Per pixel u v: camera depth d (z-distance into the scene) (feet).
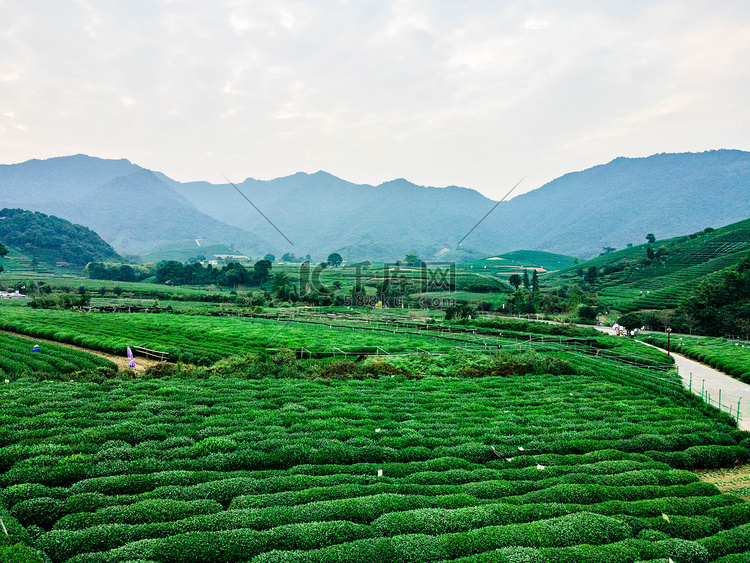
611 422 104.01
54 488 59.36
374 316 361.92
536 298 435.94
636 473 72.33
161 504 56.29
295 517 55.06
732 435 98.07
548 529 53.88
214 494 61.46
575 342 255.09
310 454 77.36
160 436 82.74
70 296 357.20
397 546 49.80
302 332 253.85
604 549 50.34
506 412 111.24
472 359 181.37
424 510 57.36
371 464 75.20
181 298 470.39
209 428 87.66
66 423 84.58
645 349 230.68
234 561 48.37
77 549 48.01
